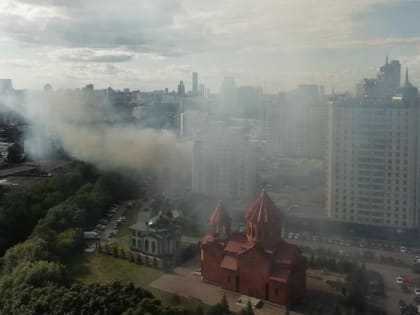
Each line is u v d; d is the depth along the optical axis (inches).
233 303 4938.5
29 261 5260.8
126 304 4210.1
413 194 6943.9
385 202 7111.2
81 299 4279.0
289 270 4963.1
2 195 7829.7
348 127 7209.6
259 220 5152.6
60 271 5103.3
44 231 6304.1
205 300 4987.7
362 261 6215.6
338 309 4613.7
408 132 6840.6
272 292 4982.8
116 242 6884.8
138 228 6432.1
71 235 6314.0
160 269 5876.0
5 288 4793.3
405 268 6008.9
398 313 4773.6
